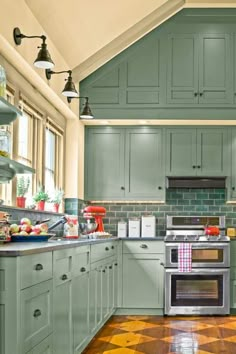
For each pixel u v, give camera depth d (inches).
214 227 243.9
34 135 193.9
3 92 122.6
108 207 259.3
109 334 187.6
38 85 182.5
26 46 156.4
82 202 245.6
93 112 243.4
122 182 250.5
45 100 200.5
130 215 257.9
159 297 232.5
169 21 246.8
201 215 256.7
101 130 253.4
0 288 94.8
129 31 234.4
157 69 245.3
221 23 246.8
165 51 246.2
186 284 230.4
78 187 237.0
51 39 185.9
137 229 249.8
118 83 244.8
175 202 258.2
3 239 133.3
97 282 178.4
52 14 171.6
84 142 252.7
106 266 199.2
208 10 245.3
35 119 194.2
